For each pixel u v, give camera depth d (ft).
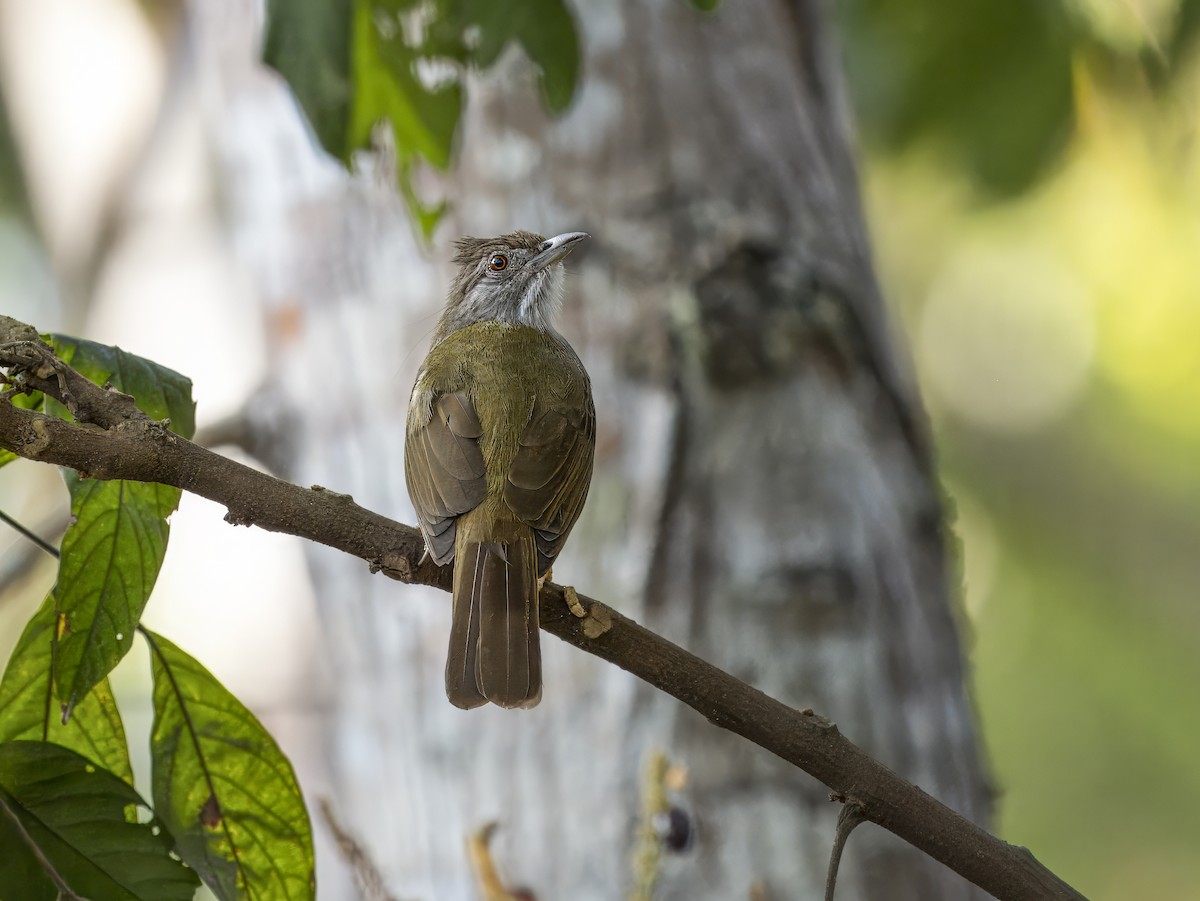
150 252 53.16
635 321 32.04
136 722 52.90
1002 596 74.43
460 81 29.19
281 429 34.55
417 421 29.14
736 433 31.40
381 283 33.88
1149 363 73.77
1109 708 70.95
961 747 31.96
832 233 34.12
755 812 29.32
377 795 32.37
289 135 35.09
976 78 53.16
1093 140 55.98
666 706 29.86
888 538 31.81
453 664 24.44
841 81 39.29
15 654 22.91
